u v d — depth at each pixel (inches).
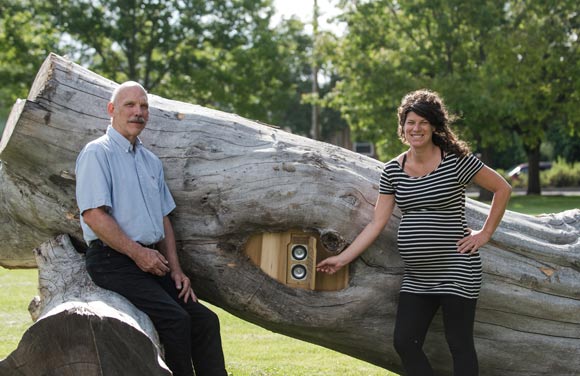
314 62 1105.4
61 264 185.2
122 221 164.6
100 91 190.4
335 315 187.9
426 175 168.2
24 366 135.0
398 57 1032.8
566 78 1077.1
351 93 1044.5
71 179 189.2
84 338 134.3
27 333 133.8
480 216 196.9
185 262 188.7
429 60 1047.6
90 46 1095.6
